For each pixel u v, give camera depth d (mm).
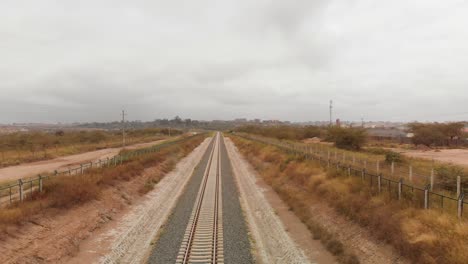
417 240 10688
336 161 26328
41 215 14383
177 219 17984
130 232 15703
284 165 31266
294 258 12766
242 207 20969
